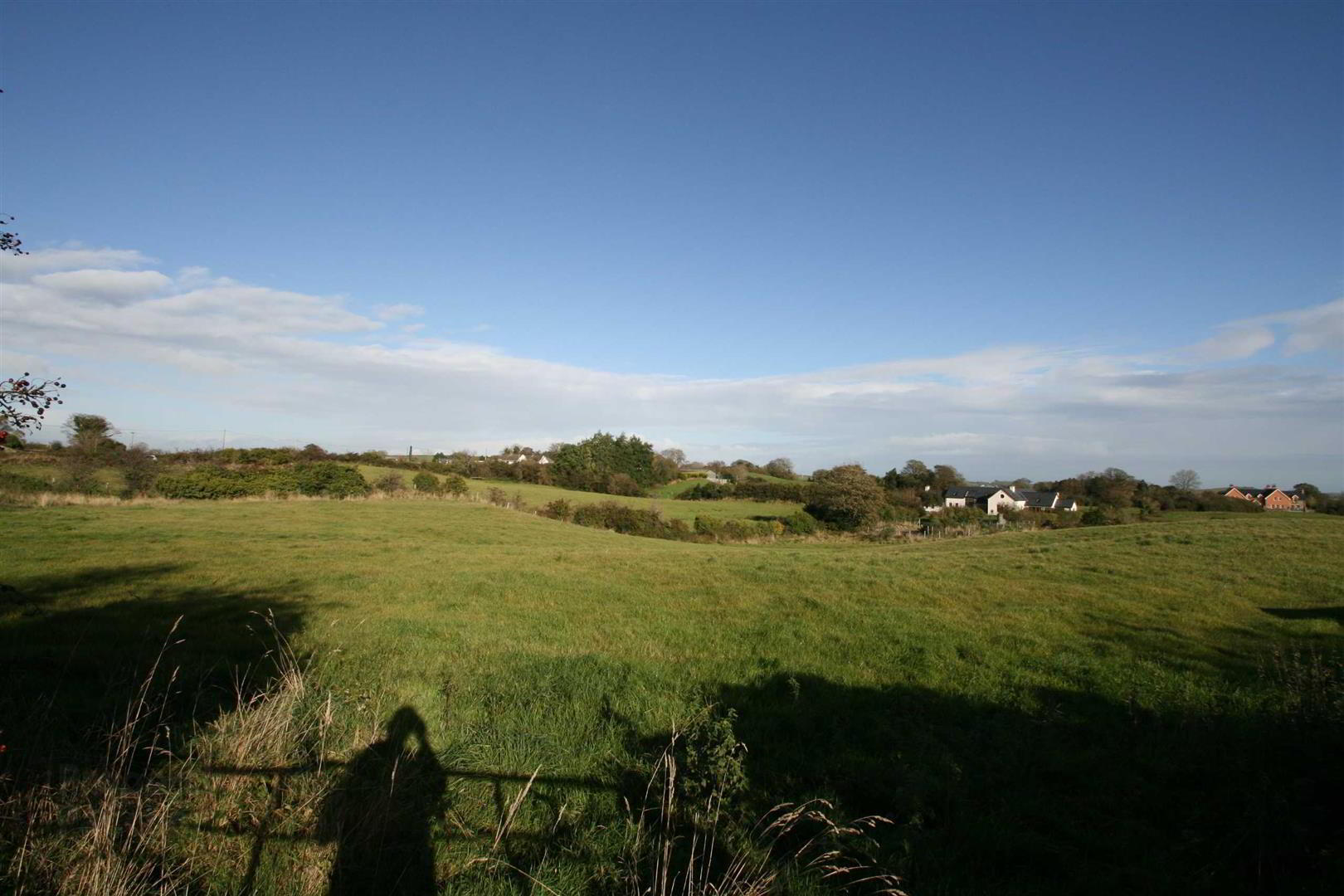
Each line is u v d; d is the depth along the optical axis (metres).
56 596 11.85
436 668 8.45
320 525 29.97
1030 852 4.85
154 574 14.75
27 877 3.94
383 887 4.31
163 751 5.14
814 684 8.23
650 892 4.22
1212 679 8.46
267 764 5.30
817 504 60.25
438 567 18.22
